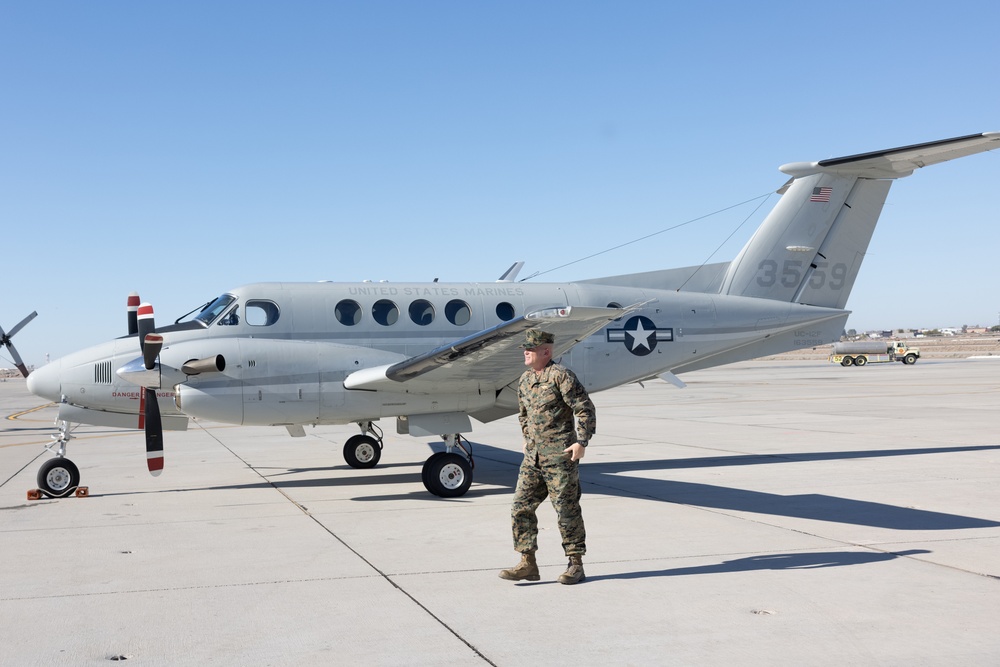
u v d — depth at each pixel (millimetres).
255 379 9852
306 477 11531
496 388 10391
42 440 18250
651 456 13258
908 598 5277
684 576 5867
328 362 10203
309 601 5344
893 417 19734
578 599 5340
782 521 7844
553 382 5613
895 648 4375
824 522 7777
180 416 10648
